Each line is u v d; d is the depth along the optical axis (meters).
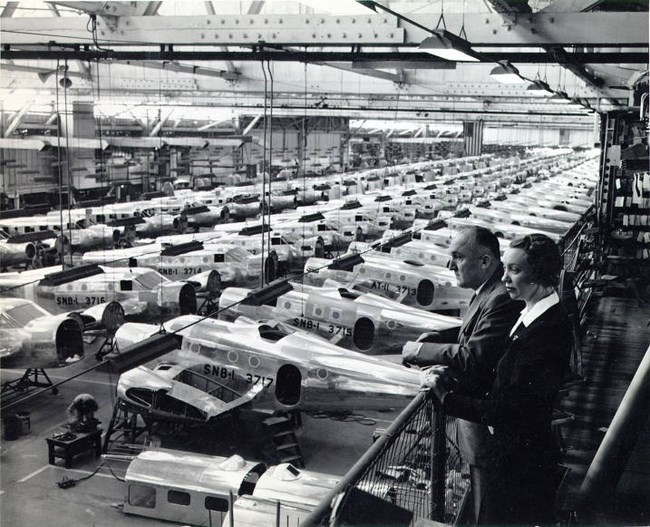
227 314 22.91
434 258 29.55
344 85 36.34
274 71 35.31
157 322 25.16
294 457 16.19
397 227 46.16
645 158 18.94
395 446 3.87
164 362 18.27
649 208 22.80
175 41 17.59
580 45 14.61
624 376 11.64
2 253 33.62
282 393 17.45
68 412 16.48
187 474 13.06
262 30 17.25
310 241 37.03
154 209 45.09
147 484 13.17
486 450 4.23
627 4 15.45
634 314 16.11
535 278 4.06
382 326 21.30
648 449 8.23
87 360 23.72
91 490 14.70
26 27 18.02
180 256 30.20
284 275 33.34
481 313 4.54
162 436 16.80
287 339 17.72
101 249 36.72
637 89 23.78
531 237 4.11
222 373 17.80
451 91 33.81
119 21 17.64
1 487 14.59
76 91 41.16
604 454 5.89
